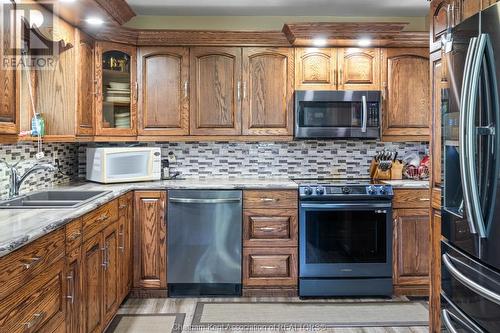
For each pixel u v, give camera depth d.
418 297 3.59
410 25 4.14
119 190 3.13
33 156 3.12
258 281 3.58
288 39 3.80
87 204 2.39
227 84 3.85
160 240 3.55
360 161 4.19
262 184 3.57
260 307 3.37
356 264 3.55
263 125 3.86
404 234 3.60
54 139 2.90
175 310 3.29
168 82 3.82
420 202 3.60
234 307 3.36
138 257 3.54
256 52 3.84
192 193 3.53
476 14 1.78
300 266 3.56
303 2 3.72
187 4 3.76
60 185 3.51
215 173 4.15
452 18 2.12
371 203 3.54
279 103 3.86
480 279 1.79
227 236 3.55
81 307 2.25
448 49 2.05
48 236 1.81
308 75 3.86
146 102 3.81
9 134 2.01
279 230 3.57
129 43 3.74
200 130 3.85
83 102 3.29
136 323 3.04
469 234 1.87
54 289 1.88
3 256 1.41
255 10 3.93
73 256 2.13
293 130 3.86
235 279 3.57
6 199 2.61
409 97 3.89
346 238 3.55
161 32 3.71
